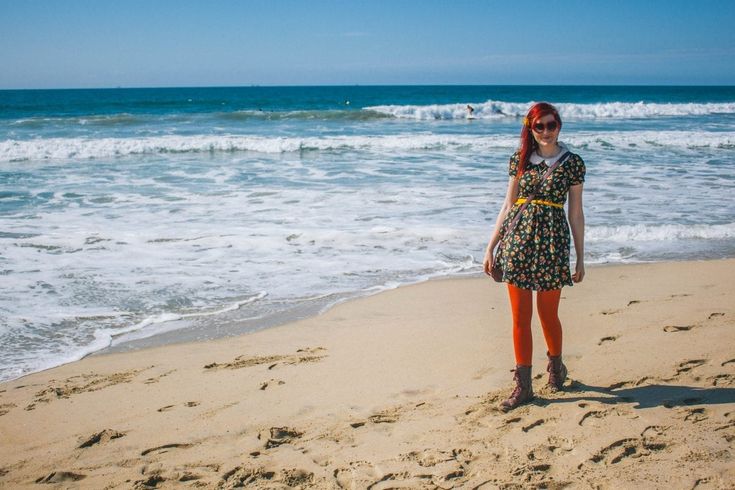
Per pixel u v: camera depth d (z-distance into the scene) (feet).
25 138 69.31
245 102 171.94
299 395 13.51
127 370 15.48
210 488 9.91
